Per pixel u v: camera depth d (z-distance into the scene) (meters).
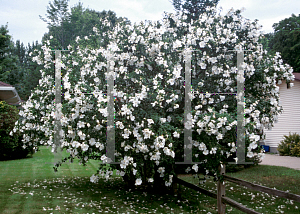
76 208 3.75
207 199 4.68
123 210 3.77
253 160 4.90
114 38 4.44
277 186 5.61
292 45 19.78
